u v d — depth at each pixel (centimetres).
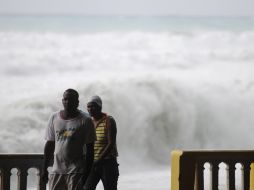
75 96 2156
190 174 2488
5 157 2408
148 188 4725
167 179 5288
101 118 2512
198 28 11312
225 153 2533
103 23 11081
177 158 2494
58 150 2150
